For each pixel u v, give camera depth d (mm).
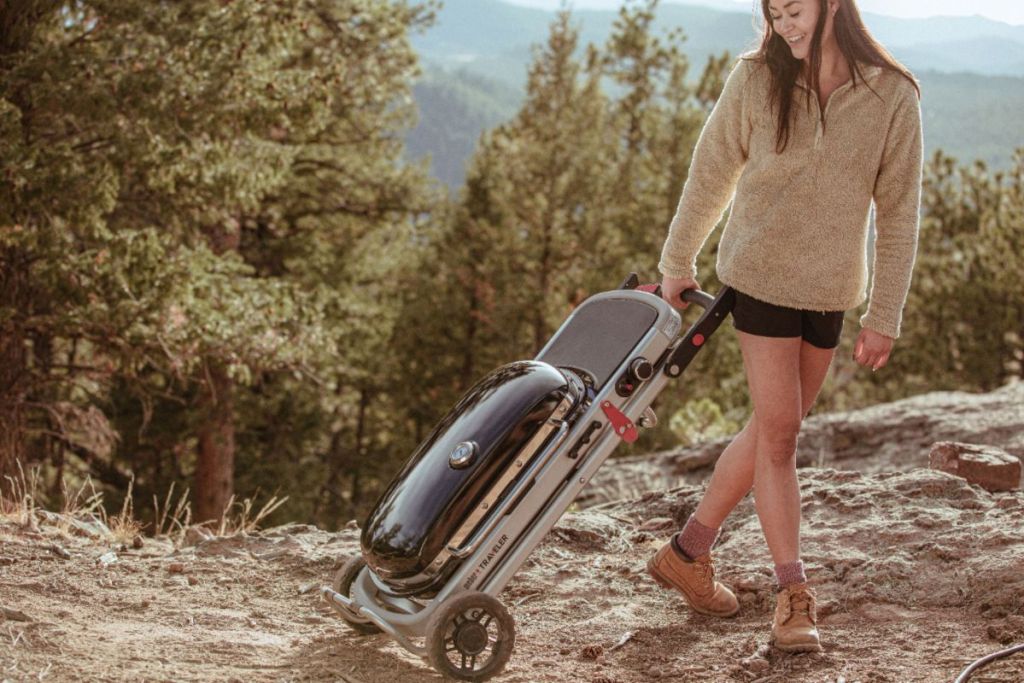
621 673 3133
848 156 2926
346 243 20891
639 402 3244
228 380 17203
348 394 26625
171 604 3734
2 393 10711
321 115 11594
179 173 10469
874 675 2943
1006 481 4582
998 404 8828
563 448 3154
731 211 3143
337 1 15125
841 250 2975
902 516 3951
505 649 3059
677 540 3475
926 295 22828
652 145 25312
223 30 10297
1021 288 21406
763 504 3195
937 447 4750
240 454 20969
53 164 9391
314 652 3299
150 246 10266
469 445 3090
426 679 3070
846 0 2887
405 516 3088
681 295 3359
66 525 4609
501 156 24406
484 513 3082
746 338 3127
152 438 19062
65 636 3230
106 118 9617
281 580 4023
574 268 23219
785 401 3096
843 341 21906
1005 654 2939
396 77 16391
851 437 8742
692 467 8703
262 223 19016
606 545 4352
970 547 3633
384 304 23516
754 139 3047
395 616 3131
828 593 3529
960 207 24016
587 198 23094
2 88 9664
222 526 5031
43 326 10719
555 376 3201
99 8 10148
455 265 24250
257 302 11906
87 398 15234
